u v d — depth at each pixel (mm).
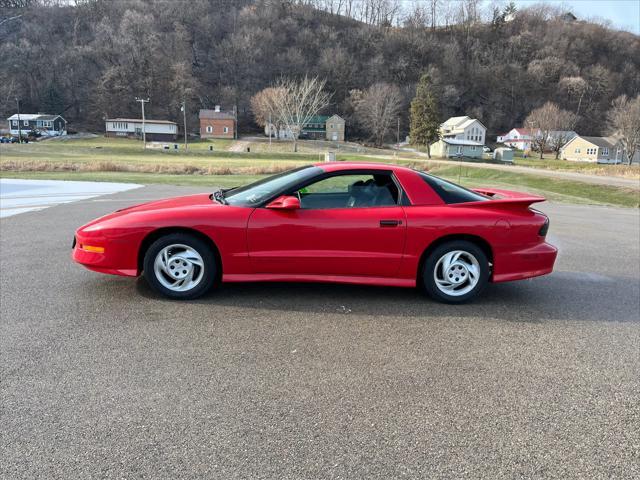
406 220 3990
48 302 3924
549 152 86562
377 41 116938
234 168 26094
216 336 3332
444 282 4176
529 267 4223
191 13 119250
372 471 1977
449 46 113000
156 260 3979
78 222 8000
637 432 2342
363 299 4254
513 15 125812
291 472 1954
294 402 2506
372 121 89500
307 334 3424
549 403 2588
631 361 3156
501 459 2094
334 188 4117
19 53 99375
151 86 100188
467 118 99125
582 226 10234
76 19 112500
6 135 81875
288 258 3936
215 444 2127
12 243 6258
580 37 112875
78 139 80625
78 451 2049
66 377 2686
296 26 120875
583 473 2018
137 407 2404
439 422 2367
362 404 2508
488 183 25438
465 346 3318
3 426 2207
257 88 107812
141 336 3287
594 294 4734
